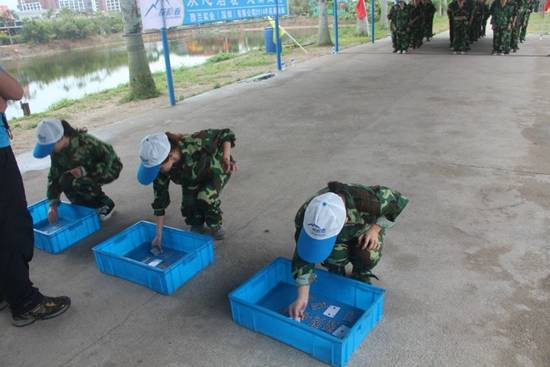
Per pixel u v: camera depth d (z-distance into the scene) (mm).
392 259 2916
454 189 3844
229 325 2449
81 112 8023
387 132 5453
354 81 8594
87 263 3129
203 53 17344
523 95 6828
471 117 5859
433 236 3150
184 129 6129
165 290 2721
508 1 10438
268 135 5641
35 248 3352
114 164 3535
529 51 11281
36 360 2303
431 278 2715
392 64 10375
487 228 3217
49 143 3070
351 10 23906
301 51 14094
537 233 3121
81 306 2686
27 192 4383
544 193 3686
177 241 3162
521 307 2436
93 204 3691
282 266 2691
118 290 2812
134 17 8328
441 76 8602
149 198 4090
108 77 12000
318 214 1863
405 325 2355
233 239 3303
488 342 2217
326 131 5648
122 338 2412
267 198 3924
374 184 4043
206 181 3115
